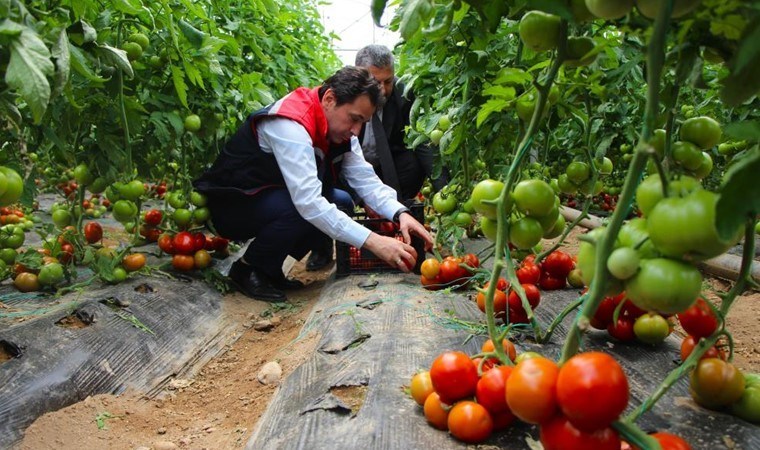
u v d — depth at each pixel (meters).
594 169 2.14
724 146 2.53
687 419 1.40
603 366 0.92
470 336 1.98
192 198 3.22
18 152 2.92
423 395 1.43
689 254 0.87
